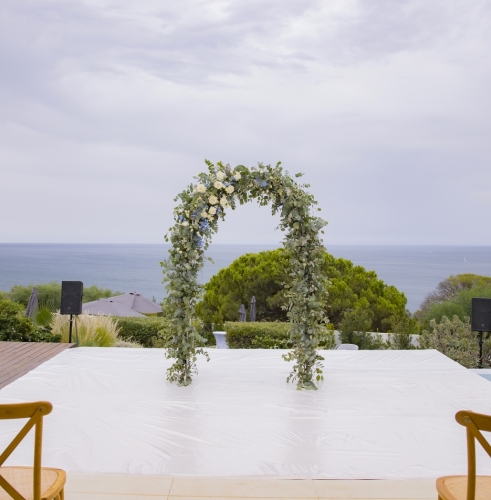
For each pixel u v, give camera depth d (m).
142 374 4.75
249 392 4.21
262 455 2.98
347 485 2.64
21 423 3.43
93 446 3.08
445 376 4.83
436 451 3.07
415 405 3.94
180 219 4.42
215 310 13.09
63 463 2.85
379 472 2.79
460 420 1.68
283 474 2.75
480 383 4.59
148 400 3.97
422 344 7.71
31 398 4.01
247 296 12.69
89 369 4.93
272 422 3.52
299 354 4.34
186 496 2.51
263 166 4.38
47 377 4.63
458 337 7.23
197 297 4.44
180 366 4.39
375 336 9.70
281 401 3.98
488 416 1.64
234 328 8.18
